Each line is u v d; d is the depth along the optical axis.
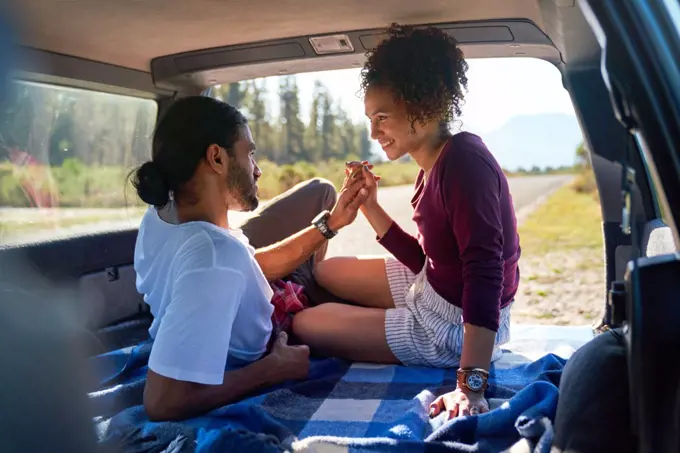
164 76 3.12
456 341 2.42
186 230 2.12
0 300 0.98
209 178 2.19
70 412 0.95
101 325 2.96
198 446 1.79
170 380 1.93
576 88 1.48
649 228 2.29
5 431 0.90
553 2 1.48
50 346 0.97
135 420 2.05
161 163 2.16
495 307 2.06
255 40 2.81
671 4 1.20
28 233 2.64
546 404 1.77
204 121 2.16
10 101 0.88
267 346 2.49
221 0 2.30
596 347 1.47
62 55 2.62
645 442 1.24
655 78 1.18
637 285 1.23
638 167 1.39
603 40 1.22
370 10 2.47
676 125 1.19
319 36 2.74
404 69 2.25
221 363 1.97
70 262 2.76
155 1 2.27
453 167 2.16
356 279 2.85
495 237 2.09
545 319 5.18
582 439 1.36
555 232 8.58
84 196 2.93
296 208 3.20
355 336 2.55
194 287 1.95
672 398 1.22
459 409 1.95
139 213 3.30
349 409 2.12
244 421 1.99
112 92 2.98
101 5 2.25
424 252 2.51
